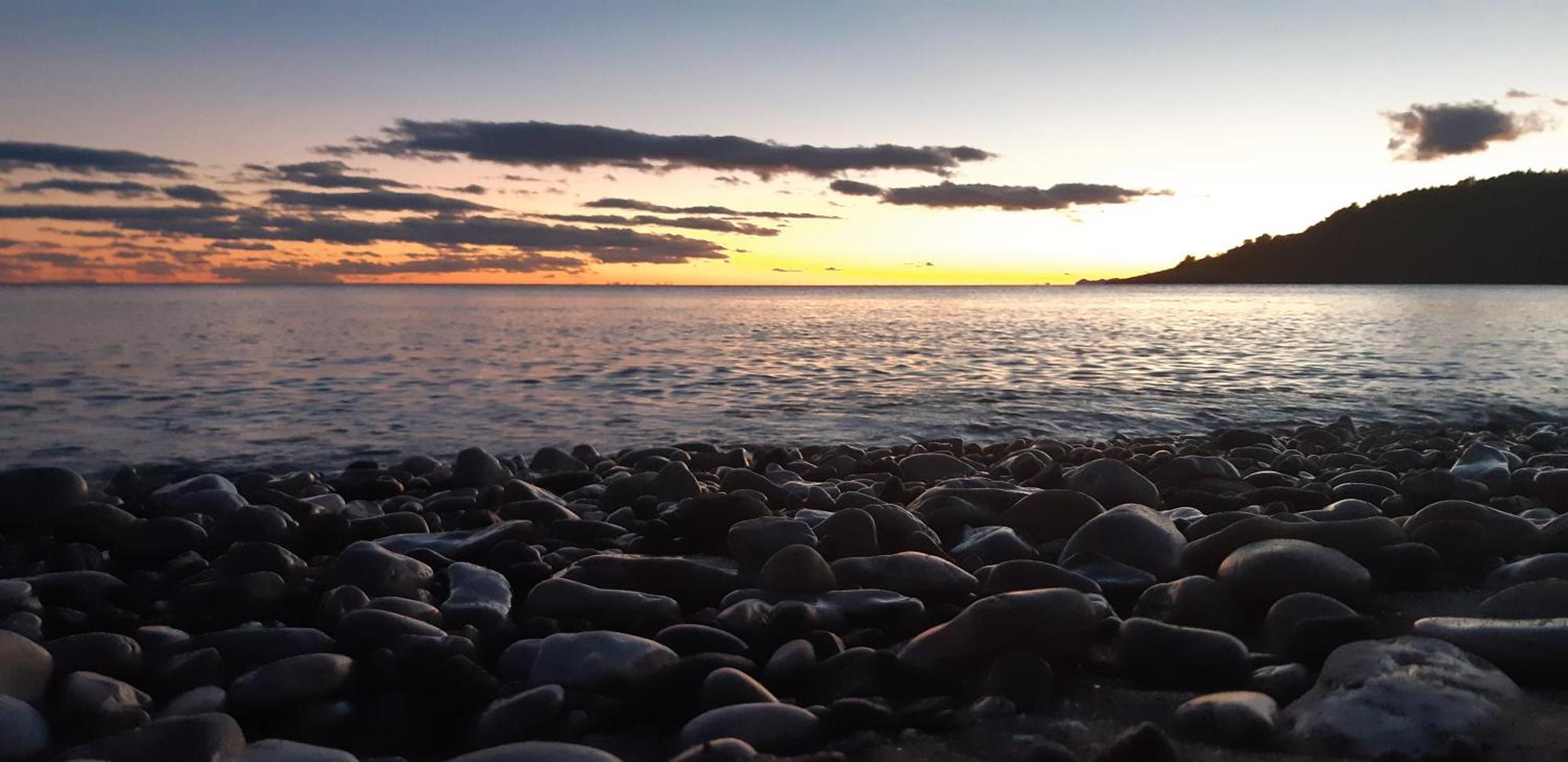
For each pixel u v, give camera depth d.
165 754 2.22
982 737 2.36
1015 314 54.09
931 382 16.20
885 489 5.63
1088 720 2.45
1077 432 11.41
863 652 2.73
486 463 7.15
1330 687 2.40
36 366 18.36
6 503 5.22
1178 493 5.13
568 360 20.64
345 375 17.22
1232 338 28.45
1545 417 12.21
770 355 22.06
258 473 7.13
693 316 53.16
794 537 3.93
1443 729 2.16
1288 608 2.86
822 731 2.35
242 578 3.60
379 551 3.85
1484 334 29.34
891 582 3.48
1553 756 2.08
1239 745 2.25
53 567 4.38
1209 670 2.62
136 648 2.88
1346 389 15.25
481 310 64.62
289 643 2.98
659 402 13.73
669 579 3.60
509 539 4.52
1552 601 2.79
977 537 4.16
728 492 5.59
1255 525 3.58
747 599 3.33
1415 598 3.28
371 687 2.77
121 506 5.98
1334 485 5.69
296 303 85.25
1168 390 15.00
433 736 2.61
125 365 18.84
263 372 17.55
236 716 2.64
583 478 6.86
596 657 2.71
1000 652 2.70
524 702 2.51
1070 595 2.76
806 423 11.96
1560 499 4.79
